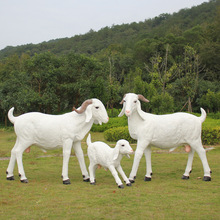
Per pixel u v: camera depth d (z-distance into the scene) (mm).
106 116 6691
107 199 5125
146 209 4617
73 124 6590
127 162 9375
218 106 24531
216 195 5383
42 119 6594
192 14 55031
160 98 18562
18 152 6512
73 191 5707
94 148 6336
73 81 26953
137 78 18938
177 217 4262
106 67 26812
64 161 6465
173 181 6613
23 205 4836
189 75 23688
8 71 34125
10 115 6699
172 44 36531
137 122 6738
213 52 31625
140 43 39875
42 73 24422
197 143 6742
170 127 6633
